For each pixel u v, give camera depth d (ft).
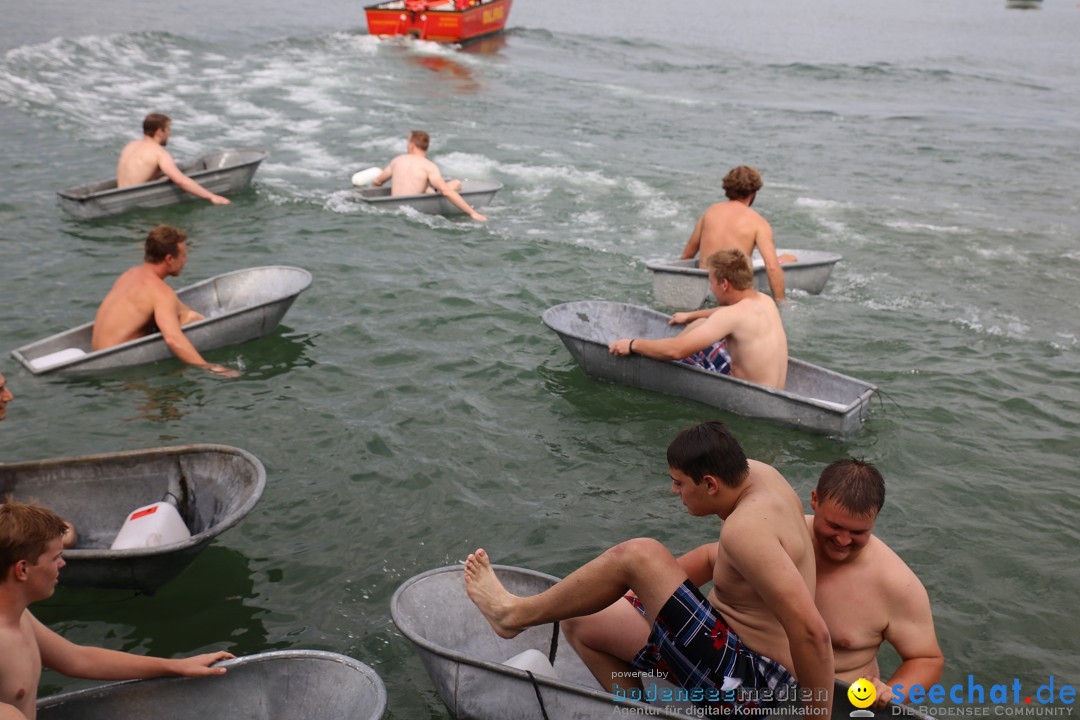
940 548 15.70
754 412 19.51
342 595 14.14
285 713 10.89
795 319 25.67
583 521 16.22
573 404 20.38
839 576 10.76
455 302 25.98
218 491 14.87
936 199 38.83
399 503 16.56
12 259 27.94
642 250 31.37
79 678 11.18
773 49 88.38
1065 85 72.64
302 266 28.25
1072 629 13.83
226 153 37.22
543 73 66.90
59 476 14.90
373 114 50.72
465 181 37.60
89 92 52.60
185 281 26.78
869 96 64.54
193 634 13.19
